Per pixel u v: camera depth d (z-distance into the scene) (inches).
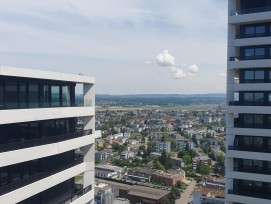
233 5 1843.0
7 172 1435.8
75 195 1795.0
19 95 1501.0
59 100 1727.4
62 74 1644.9
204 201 6496.1
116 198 6545.3
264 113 1752.0
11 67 1358.3
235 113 1838.1
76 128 1913.1
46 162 1649.9
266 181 1747.0
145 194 6766.7
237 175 1806.1
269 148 1791.3
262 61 1750.7
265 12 1729.8
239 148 1814.7
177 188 7810.0
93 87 1913.1
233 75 1840.6
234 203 1823.3
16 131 1498.5
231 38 1830.7
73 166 1787.6
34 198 1615.4
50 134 1696.6
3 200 1315.2
